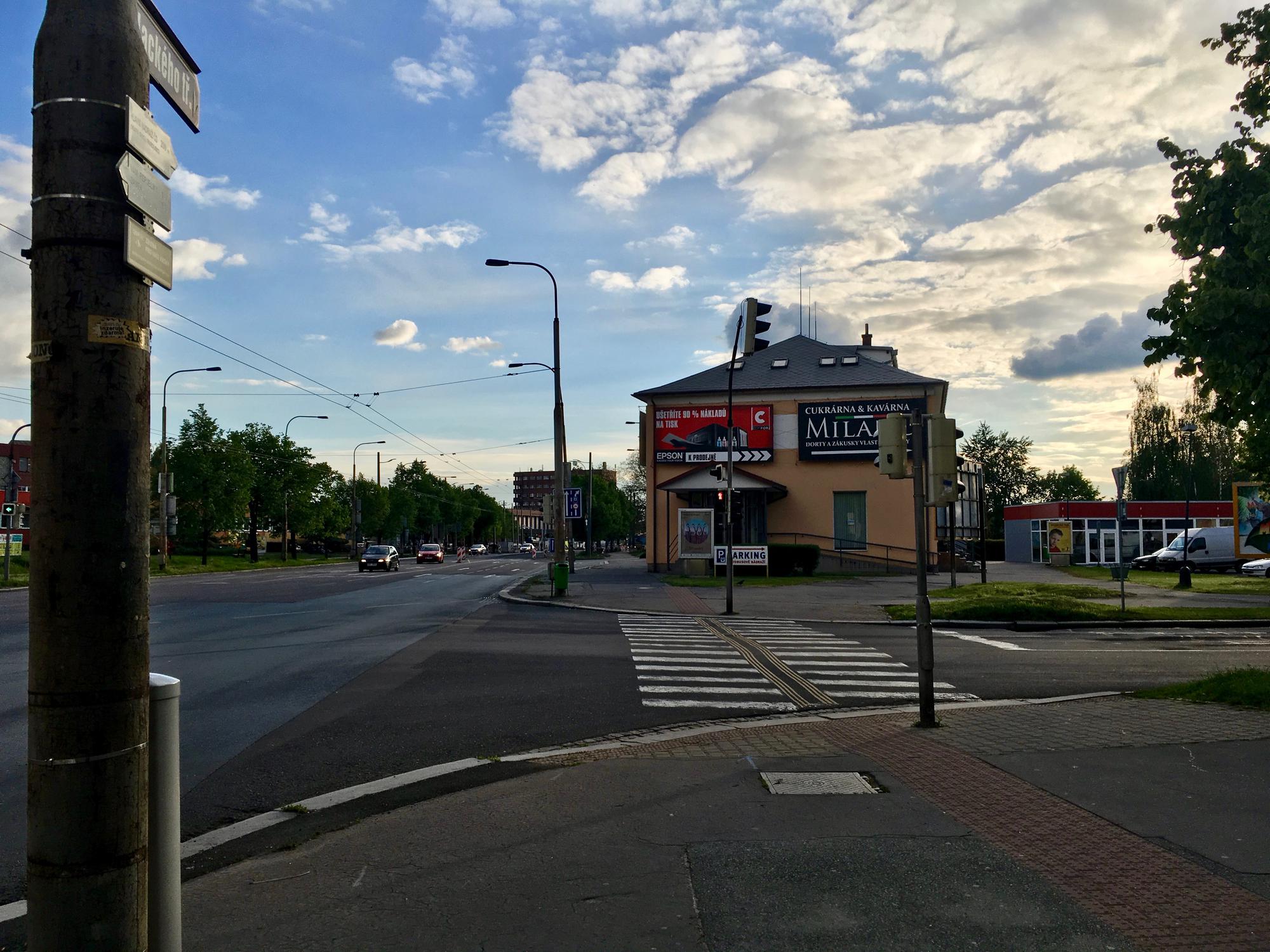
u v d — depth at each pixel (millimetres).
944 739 7418
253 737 7996
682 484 41094
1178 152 9164
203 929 3852
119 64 2408
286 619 19344
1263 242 8242
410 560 79812
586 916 3943
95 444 2250
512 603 24969
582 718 9031
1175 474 70062
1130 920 3865
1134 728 7746
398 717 8922
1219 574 42719
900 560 41125
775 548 36500
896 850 4738
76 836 2215
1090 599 25594
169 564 49500
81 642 2215
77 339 2260
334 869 4535
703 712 9438
